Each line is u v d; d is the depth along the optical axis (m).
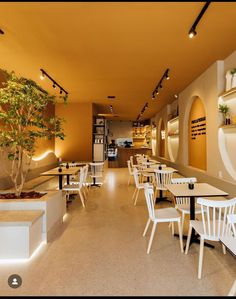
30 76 5.60
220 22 3.16
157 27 3.28
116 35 3.53
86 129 9.13
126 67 4.97
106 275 2.39
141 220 4.14
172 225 3.45
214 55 4.33
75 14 2.96
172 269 2.50
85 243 3.18
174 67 4.98
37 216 2.94
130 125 17.33
